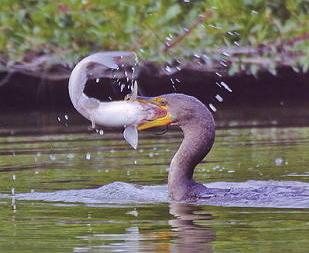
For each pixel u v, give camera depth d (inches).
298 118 660.7
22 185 395.5
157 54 725.9
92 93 702.5
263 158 462.3
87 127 637.9
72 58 728.3
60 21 747.4
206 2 771.4
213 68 735.7
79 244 280.1
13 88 741.3
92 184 394.0
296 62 748.6
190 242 279.3
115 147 528.4
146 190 374.6
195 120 360.8
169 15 741.3
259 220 308.7
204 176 407.8
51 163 463.8
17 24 747.4
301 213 318.3
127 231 296.2
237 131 594.9
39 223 313.3
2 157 490.6
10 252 271.6
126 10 754.8
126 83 695.7
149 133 609.6
